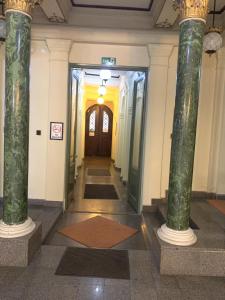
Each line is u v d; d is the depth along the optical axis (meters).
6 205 2.93
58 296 2.41
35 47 4.61
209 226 3.63
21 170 2.95
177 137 2.96
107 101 13.38
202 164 4.97
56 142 4.69
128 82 6.89
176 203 2.96
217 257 2.82
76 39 4.51
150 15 4.50
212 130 4.90
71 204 5.29
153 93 4.62
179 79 2.93
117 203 5.50
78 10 4.46
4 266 2.85
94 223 4.35
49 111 4.64
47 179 4.73
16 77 2.85
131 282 2.67
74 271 2.84
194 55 2.83
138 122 5.19
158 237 3.00
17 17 2.81
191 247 2.83
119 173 9.02
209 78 4.83
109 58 4.64
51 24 4.47
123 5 4.33
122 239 3.81
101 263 3.03
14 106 2.88
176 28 4.46
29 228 3.03
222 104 4.79
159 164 4.73
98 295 2.44
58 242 3.62
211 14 4.44
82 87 8.59
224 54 4.68
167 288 2.59
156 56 4.55
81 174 8.55
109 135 13.75
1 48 4.57
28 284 2.57
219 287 2.63
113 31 4.48
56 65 4.57
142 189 4.79
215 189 4.95
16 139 2.91
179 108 2.93
